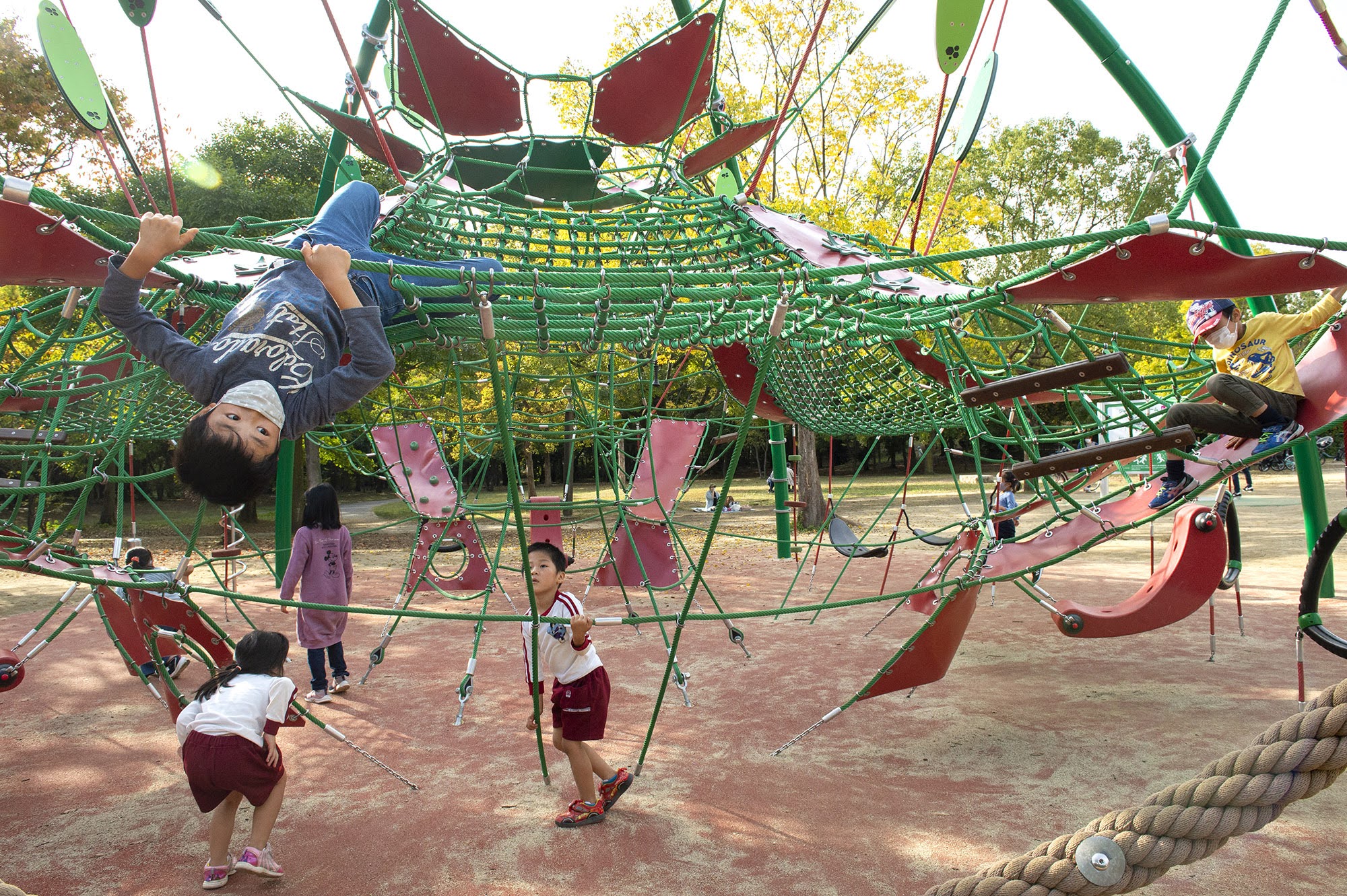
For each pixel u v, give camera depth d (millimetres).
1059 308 17938
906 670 4551
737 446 3184
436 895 3166
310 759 4672
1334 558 10672
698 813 3844
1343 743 1457
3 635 7953
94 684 6266
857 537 14578
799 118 16391
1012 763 4324
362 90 4062
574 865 3375
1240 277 3646
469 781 4309
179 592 3646
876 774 4246
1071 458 4055
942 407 7289
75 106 3619
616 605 9023
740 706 5453
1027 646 6902
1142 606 4770
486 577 9477
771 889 3141
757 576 10898
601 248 4914
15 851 3572
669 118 6570
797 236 4949
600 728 3719
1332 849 3293
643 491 8422
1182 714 5000
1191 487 4863
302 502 18422
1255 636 6828
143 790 4258
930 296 4117
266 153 19438
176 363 2576
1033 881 1571
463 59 5785
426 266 3266
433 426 9094
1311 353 5004
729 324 4406
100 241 2596
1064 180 30875
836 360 6848
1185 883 3061
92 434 5141
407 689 6066
